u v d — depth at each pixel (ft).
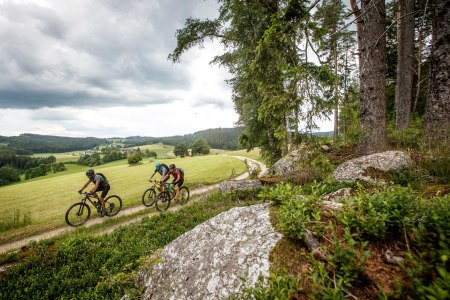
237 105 53.06
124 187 75.77
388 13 50.24
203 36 41.34
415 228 5.98
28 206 59.00
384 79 21.97
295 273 6.58
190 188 55.16
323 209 8.80
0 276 15.53
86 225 31.17
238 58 40.52
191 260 10.14
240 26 35.68
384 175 17.95
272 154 43.80
